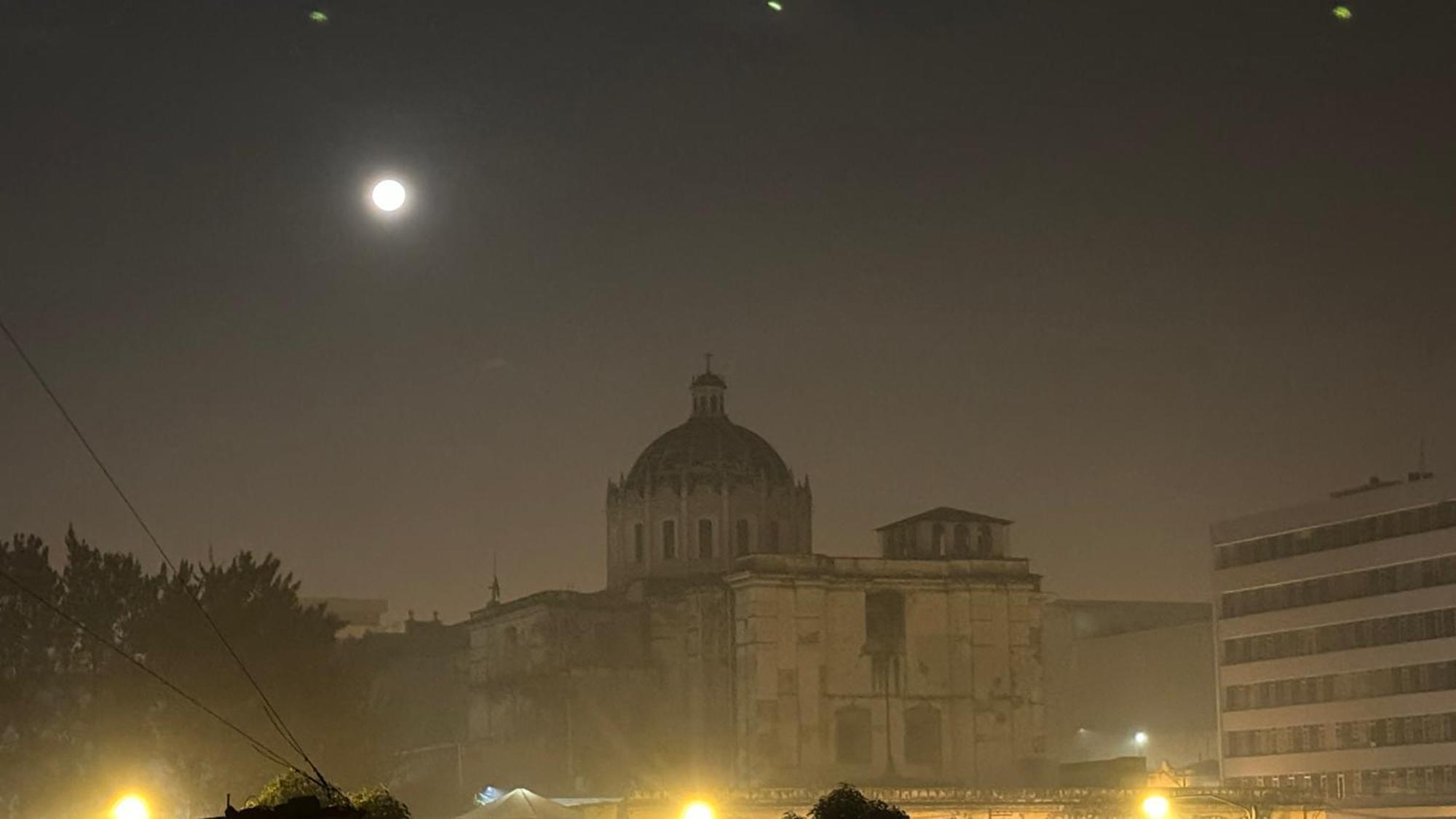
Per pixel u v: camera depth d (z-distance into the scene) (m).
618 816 119.00
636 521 177.38
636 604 170.88
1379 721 144.88
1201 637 184.75
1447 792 138.12
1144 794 118.88
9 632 108.44
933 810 121.69
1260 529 158.12
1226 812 120.19
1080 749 189.12
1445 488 140.88
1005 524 175.00
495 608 177.62
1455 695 139.00
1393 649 144.25
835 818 43.81
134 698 109.38
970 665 165.50
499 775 167.62
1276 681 154.62
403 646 194.50
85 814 106.25
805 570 164.12
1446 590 140.62
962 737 164.62
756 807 119.50
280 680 112.94
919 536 173.00
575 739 164.38
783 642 161.50
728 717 163.38
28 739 106.62
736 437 179.62
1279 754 153.38
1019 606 167.38
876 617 166.62
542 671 166.50
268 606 116.38
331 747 114.19
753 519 175.62
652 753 166.38
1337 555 150.12
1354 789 146.00
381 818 42.47
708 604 166.00
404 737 187.38
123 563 115.12
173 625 110.88
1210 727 182.12
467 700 184.75
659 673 169.25
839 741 162.75
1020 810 121.69
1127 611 198.50
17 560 110.06
